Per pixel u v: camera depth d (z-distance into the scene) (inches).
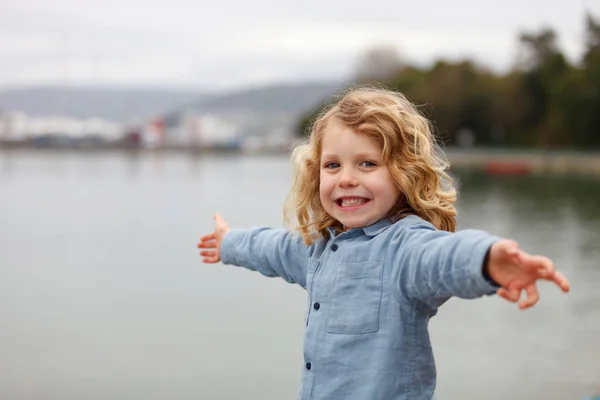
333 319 115.6
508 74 3316.9
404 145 116.5
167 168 3449.8
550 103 3107.8
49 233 1099.9
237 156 5482.3
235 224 1186.6
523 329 476.7
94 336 494.3
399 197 120.3
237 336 482.9
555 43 3228.3
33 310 578.2
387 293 112.0
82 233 1099.3
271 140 6284.5
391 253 112.6
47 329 517.0
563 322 490.9
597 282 625.0
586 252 826.8
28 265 799.7
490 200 1533.0
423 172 116.7
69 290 658.2
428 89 3240.7
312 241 128.2
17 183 2287.2
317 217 127.5
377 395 110.3
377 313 112.0
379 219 118.0
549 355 419.8
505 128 3238.2
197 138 6176.2
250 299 589.6
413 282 106.5
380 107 116.4
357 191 116.4
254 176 2738.7
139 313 557.6
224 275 696.4
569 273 679.7
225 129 6446.9
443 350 434.0
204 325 513.3
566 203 1470.2
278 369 415.5
